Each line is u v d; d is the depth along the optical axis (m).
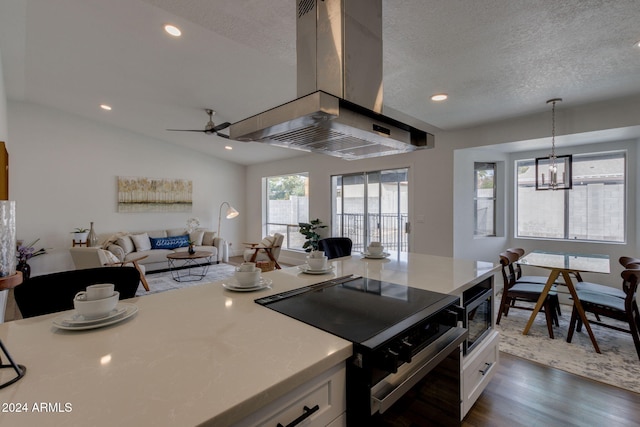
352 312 1.17
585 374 2.34
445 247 4.38
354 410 0.90
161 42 2.98
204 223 7.43
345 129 1.46
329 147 1.87
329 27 1.51
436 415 1.28
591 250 3.98
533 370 2.41
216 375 0.73
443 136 4.38
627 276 2.54
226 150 6.91
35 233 5.38
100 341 0.92
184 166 7.10
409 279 1.72
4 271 0.78
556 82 2.60
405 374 1.02
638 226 3.59
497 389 2.16
